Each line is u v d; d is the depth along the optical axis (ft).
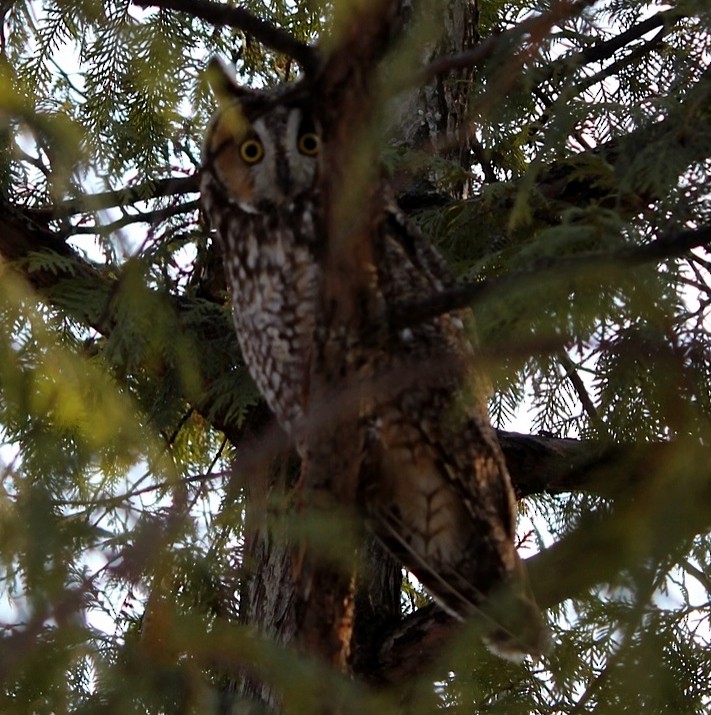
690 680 24.70
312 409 18.24
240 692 20.03
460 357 18.16
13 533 16.56
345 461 17.81
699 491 13.99
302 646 19.08
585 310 17.43
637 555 13.89
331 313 17.78
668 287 21.70
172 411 31.45
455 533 25.26
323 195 16.21
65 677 16.94
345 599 19.03
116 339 28.35
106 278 32.94
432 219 32.17
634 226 23.29
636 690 15.80
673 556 14.89
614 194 25.77
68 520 17.62
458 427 24.12
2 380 17.17
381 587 31.04
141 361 30.35
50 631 16.80
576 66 27.25
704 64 27.53
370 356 18.19
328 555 18.04
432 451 24.31
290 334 26.73
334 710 15.92
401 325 17.90
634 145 26.21
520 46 22.79
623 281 18.84
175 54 18.30
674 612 24.20
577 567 14.44
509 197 30.22
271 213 26.43
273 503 17.75
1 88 15.62
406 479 24.71
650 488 14.39
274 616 31.14
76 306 30.58
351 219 16.44
